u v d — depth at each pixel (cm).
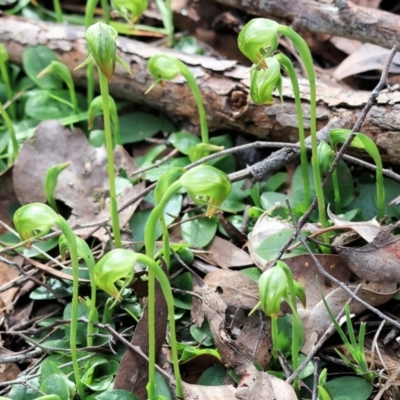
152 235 76
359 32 96
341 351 84
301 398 82
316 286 85
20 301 90
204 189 75
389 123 91
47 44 103
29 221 77
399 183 92
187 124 100
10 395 82
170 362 83
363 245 87
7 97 103
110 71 78
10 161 98
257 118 96
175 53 100
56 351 85
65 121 100
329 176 87
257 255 88
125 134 100
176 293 87
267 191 94
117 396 80
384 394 82
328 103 93
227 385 81
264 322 84
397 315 85
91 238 92
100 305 87
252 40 79
